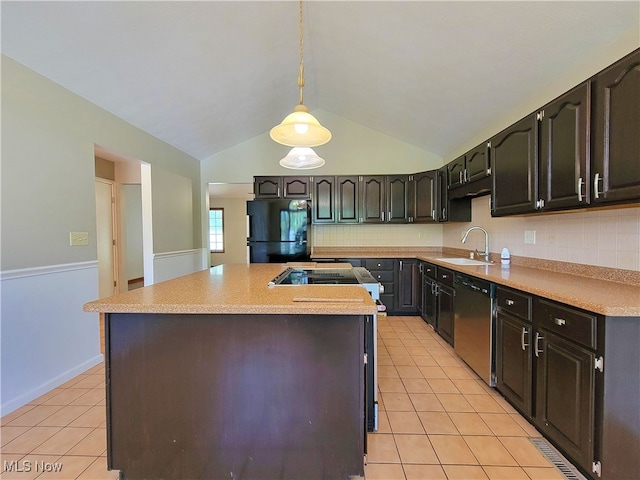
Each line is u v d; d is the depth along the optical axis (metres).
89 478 1.47
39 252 2.21
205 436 1.40
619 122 1.44
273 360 1.37
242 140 4.74
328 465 1.38
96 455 1.61
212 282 1.88
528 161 2.11
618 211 1.83
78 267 2.53
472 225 3.72
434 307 3.52
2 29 1.84
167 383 1.39
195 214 4.68
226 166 4.82
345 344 1.35
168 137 3.78
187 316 1.37
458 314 2.77
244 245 8.90
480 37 2.14
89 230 2.65
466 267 2.68
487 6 1.88
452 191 3.70
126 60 2.38
